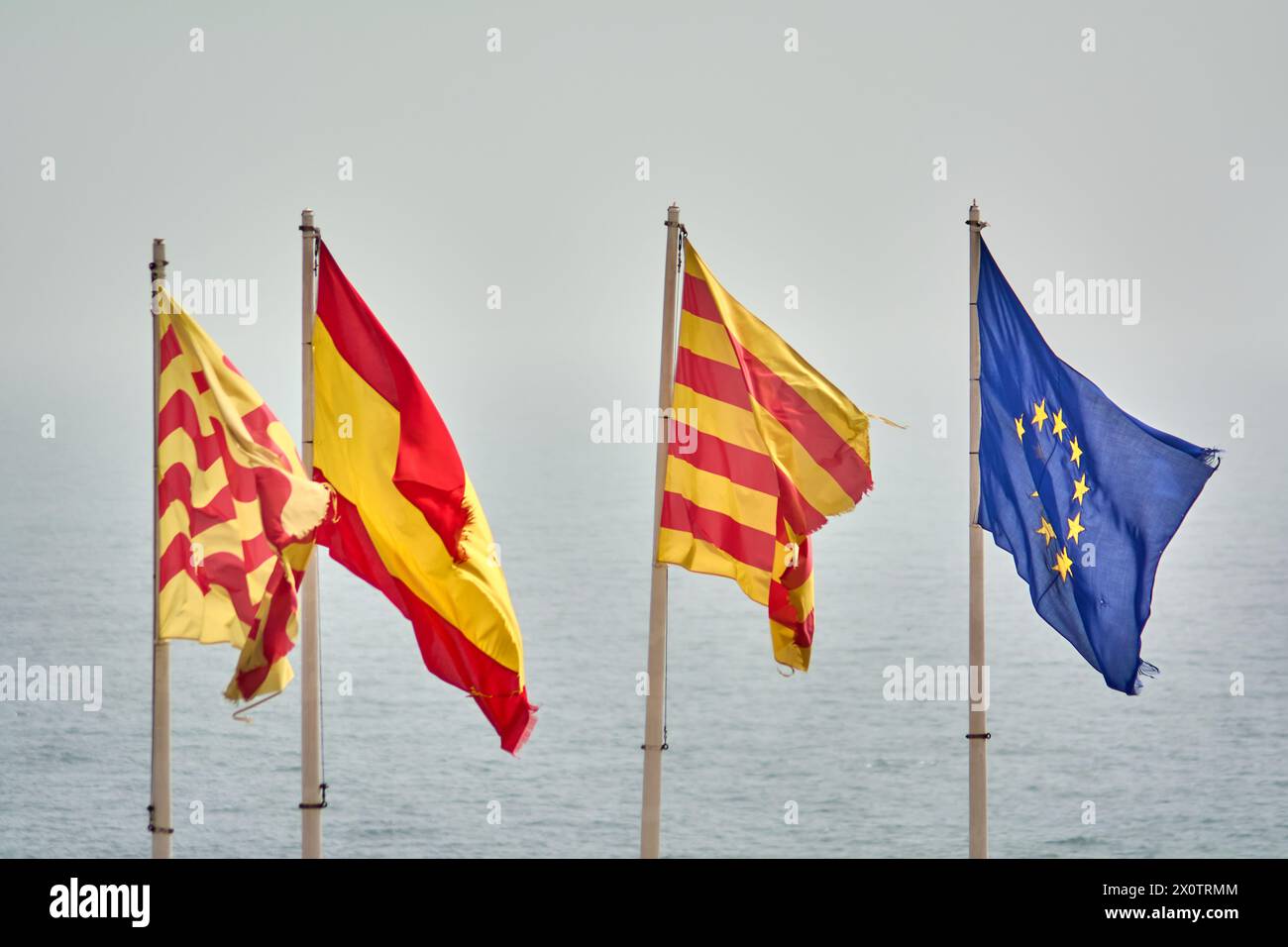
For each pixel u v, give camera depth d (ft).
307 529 96.99
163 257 103.55
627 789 219.61
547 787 221.25
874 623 354.54
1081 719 256.32
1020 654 315.37
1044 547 109.60
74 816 201.77
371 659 304.91
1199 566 395.96
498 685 103.50
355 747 238.27
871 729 253.85
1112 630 109.60
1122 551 109.09
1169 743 241.35
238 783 218.79
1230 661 299.17
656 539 106.11
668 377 106.52
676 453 106.22
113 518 488.02
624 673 303.48
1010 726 253.85
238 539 103.24
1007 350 109.81
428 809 208.44
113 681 285.23
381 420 103.30
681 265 107.24
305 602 103.09
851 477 107.14
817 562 442.91
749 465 105.50
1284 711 258.98
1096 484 109.19
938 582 406.62
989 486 109.70
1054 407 109.70
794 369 107.86
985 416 109.81
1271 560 399.44
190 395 103.50
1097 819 202.49
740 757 237.86
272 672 96.89
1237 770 225.97
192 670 296.30
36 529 463.83
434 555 102.94
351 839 195.52
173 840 193.06
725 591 392.06
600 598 385.09
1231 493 507.71
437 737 244.83
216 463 103.24
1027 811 208.03
